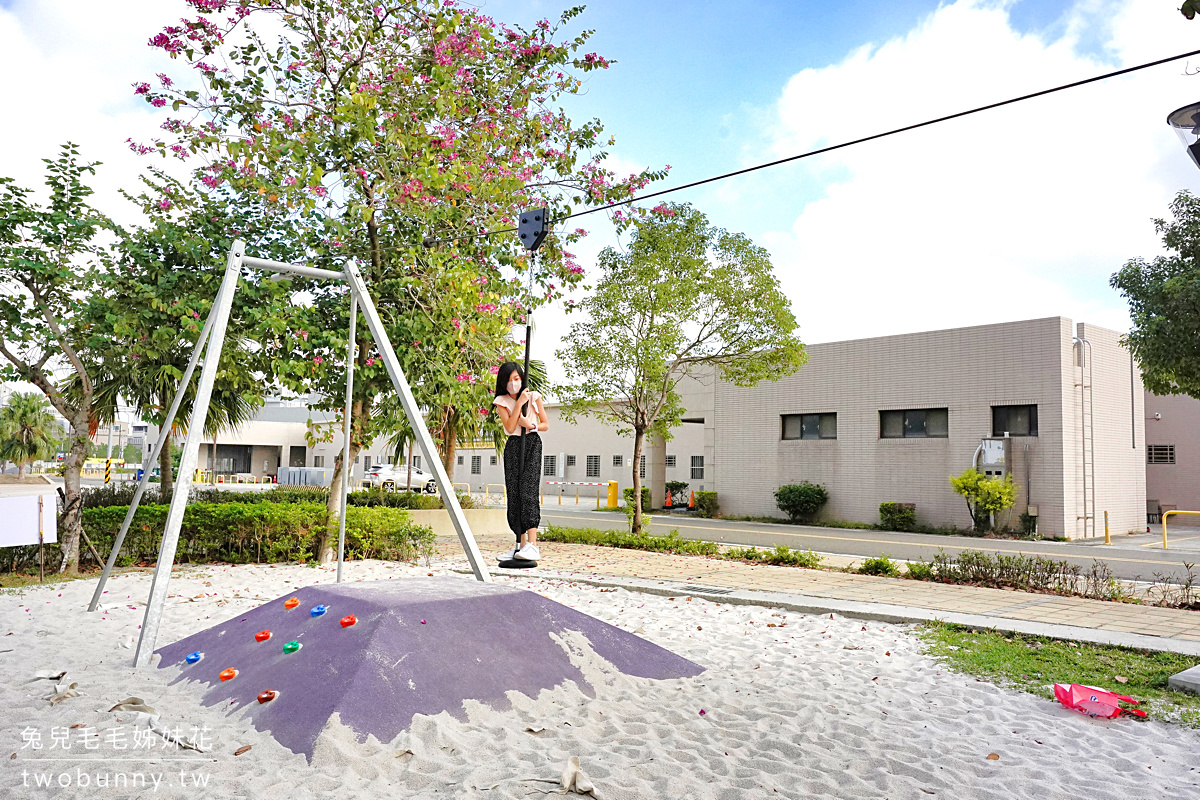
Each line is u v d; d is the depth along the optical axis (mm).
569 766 3119
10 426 39594
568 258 10062
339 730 3340
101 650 5391
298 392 9516
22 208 8562
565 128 9695
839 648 5996
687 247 13766
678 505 25000
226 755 3260
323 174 8727
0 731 3533
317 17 9016
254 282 9734
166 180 9469
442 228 9836
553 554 12156
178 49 8445
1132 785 3273
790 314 14070
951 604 7754
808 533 17281
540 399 5945
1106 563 12297
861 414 19469
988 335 17547
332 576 9141
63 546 9070
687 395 23141
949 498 17875
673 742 3650
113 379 12078
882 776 3295
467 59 9102
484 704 3875
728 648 5961
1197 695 4676
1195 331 10219
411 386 10258
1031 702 4574
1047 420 16594
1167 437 22484
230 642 4617
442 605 4426
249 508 10227
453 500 6363
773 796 3047
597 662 4602
